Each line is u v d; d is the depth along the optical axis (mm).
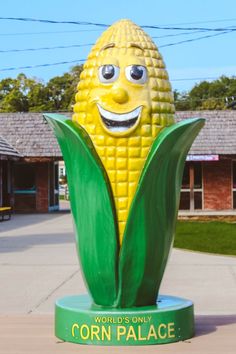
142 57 5676
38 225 21031
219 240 16031
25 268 11227
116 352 5102
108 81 5562
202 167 27328
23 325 6215
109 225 5340
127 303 5520
